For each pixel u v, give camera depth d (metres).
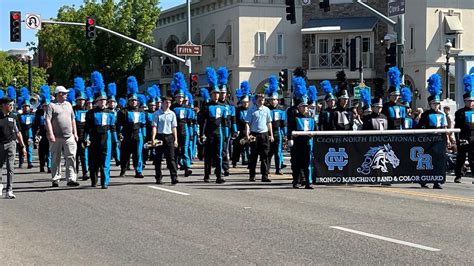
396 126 17.52
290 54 46.62
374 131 16.03
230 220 11.42
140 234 10.32
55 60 58.28
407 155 16.14
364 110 18.11
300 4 46.59
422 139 16.16
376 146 16.09
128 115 19.27
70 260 8.74
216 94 17.53
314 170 15.95
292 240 9.75
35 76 61.50
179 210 12.56
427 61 40.69
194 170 21.80
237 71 46.16
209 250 9.17
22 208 13.09
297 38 46.66
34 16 30.39
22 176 20.31
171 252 9.09
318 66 45.72
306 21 46.47
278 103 22.02
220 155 17.47
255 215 11.92
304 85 16.25
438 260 8.49
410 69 42.12
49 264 8.55
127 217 11.84
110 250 9.28
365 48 44.88
